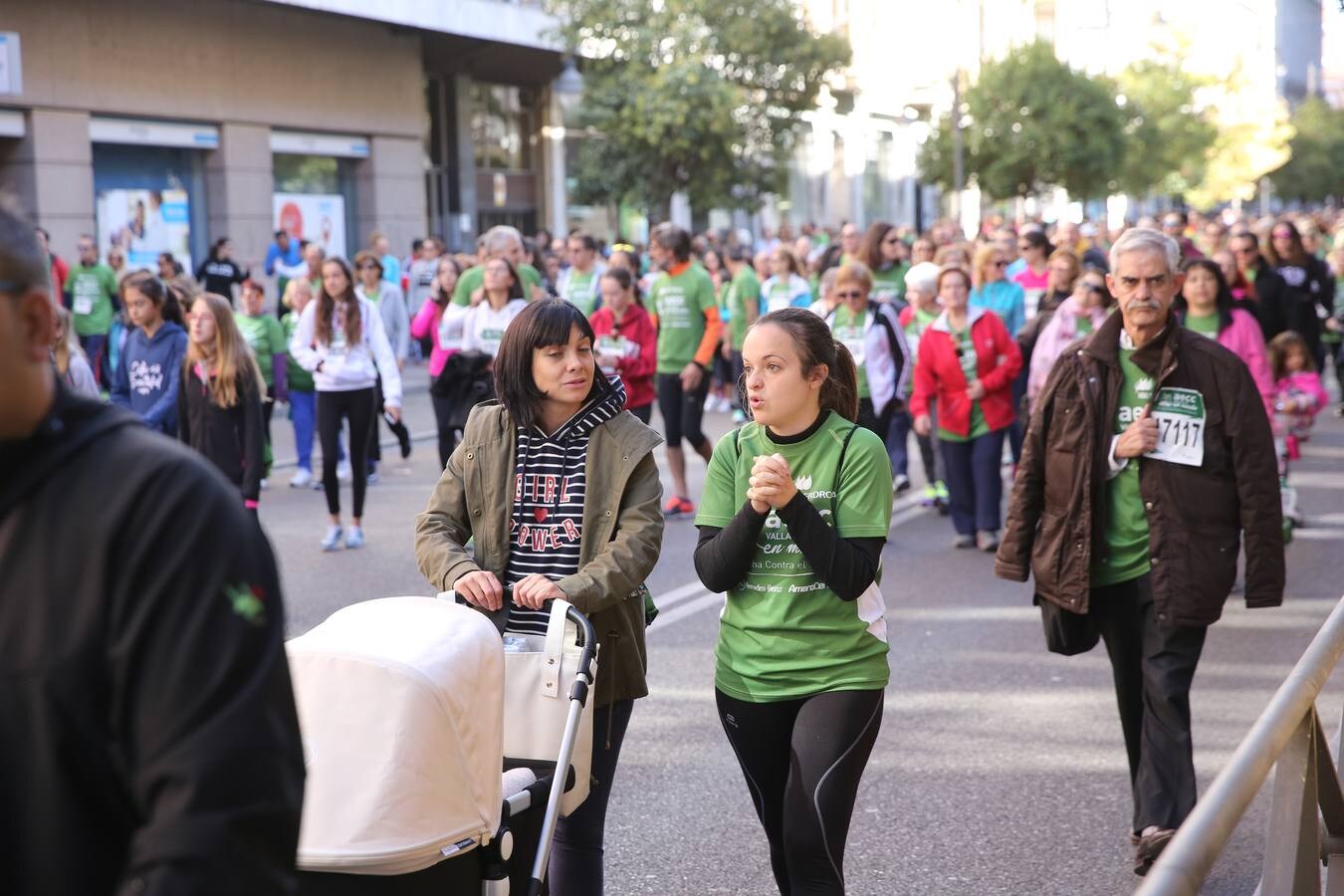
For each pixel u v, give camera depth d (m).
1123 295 4.50
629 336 10.40
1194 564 4.43
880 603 3.58
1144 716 4.57
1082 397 4.56
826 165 51.66
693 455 14.02
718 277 20.19
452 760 2.86
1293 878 2.99
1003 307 11.62
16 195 1.78
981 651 7.21
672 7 30.03
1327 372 21.11
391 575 9.01
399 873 2.80
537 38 31.36
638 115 29.59
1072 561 4.57
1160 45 50.03
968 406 9.68
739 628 3.58
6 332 1.60
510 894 3.19
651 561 3.56
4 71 18.17
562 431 3.63
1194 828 2.02
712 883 4.52
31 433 1.65
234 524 1.64
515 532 3.65
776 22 30.67
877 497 3.52
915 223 59.88
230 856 1.53
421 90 30.41
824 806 3.39
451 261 14.14
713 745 5.83
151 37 23.89
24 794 1.58
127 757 1.59
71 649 1.58
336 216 28.80
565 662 3.39
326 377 9.65
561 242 24.38
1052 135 40.41
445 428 10.80
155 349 8.99
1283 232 14.69
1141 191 48.62
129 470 1.63
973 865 4.63
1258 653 7.13
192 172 25.41
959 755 5.68
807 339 3.53
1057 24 51.59
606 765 3.67
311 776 2.79
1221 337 7.92
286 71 26.73
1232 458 4.46
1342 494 11.59
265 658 1.62
